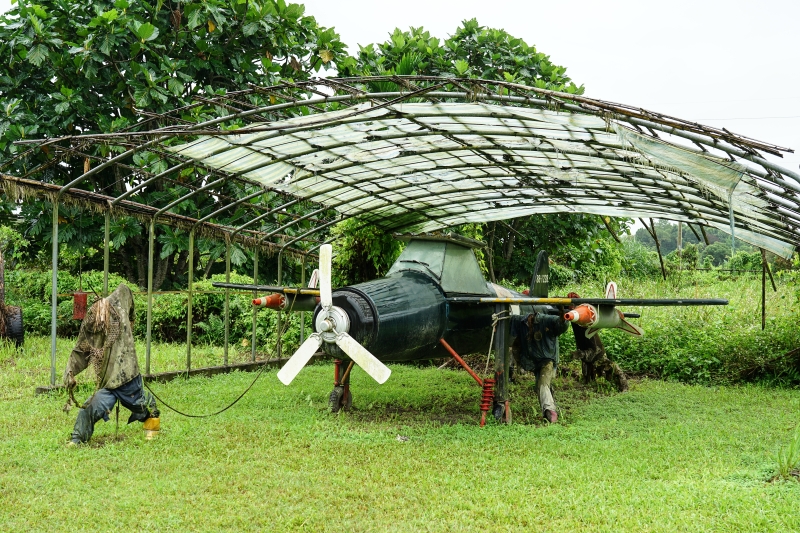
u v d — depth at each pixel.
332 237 14.30
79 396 9.35
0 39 14.02
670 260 26.97
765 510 5.36
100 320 7.05
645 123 6.31
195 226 11.20
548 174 9.27
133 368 7.27
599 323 8.23
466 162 9.10
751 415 9.33
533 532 5.04
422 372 12.97
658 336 13.33
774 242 9.98
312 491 5.88
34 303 16.28
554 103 6.53
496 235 17.97
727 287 18.36
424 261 9.33
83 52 13.27
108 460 6.62
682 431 8.28
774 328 12.49
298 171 9.40
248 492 5.83
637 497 5.72
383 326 8.04
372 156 8.87
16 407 8.69
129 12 14.52
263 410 9.08
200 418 8.52
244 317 15.55
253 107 8.63
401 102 6.94
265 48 15.39
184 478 6.13
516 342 11.38
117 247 15.12
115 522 5.11
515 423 8.91
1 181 8.64
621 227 19.42
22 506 5.36
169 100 14.76
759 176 6.29
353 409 9.55
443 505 5.55
